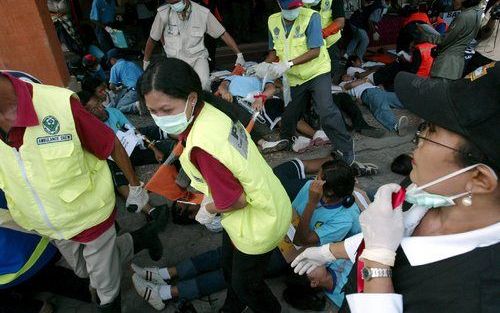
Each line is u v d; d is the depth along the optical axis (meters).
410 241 0.75
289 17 2.97
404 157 3.41
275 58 3.39
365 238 0.81
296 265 1.36
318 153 3.85
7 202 1.69
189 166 1.46
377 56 6.46
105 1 6.27
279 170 2.78
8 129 1.47
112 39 6.23
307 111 4.07
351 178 2.02
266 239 1.54
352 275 0.98
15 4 3.10
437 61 4.52
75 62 4.96
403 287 0.73
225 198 1.38
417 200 0.76
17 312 2.25
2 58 3.28
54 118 1.53
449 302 0.64
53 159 1.54
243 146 1.44
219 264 2.38
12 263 1.95
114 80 4.80
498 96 0.59
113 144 1.76
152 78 1.28
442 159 0.68
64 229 1.71
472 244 0.66
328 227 2.15
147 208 2.92
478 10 4.21
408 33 5.03
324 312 2.21
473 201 0.68
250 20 7.34
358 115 4.14
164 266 2.61
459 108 0.62
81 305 2.39
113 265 1.92
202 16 3.68
